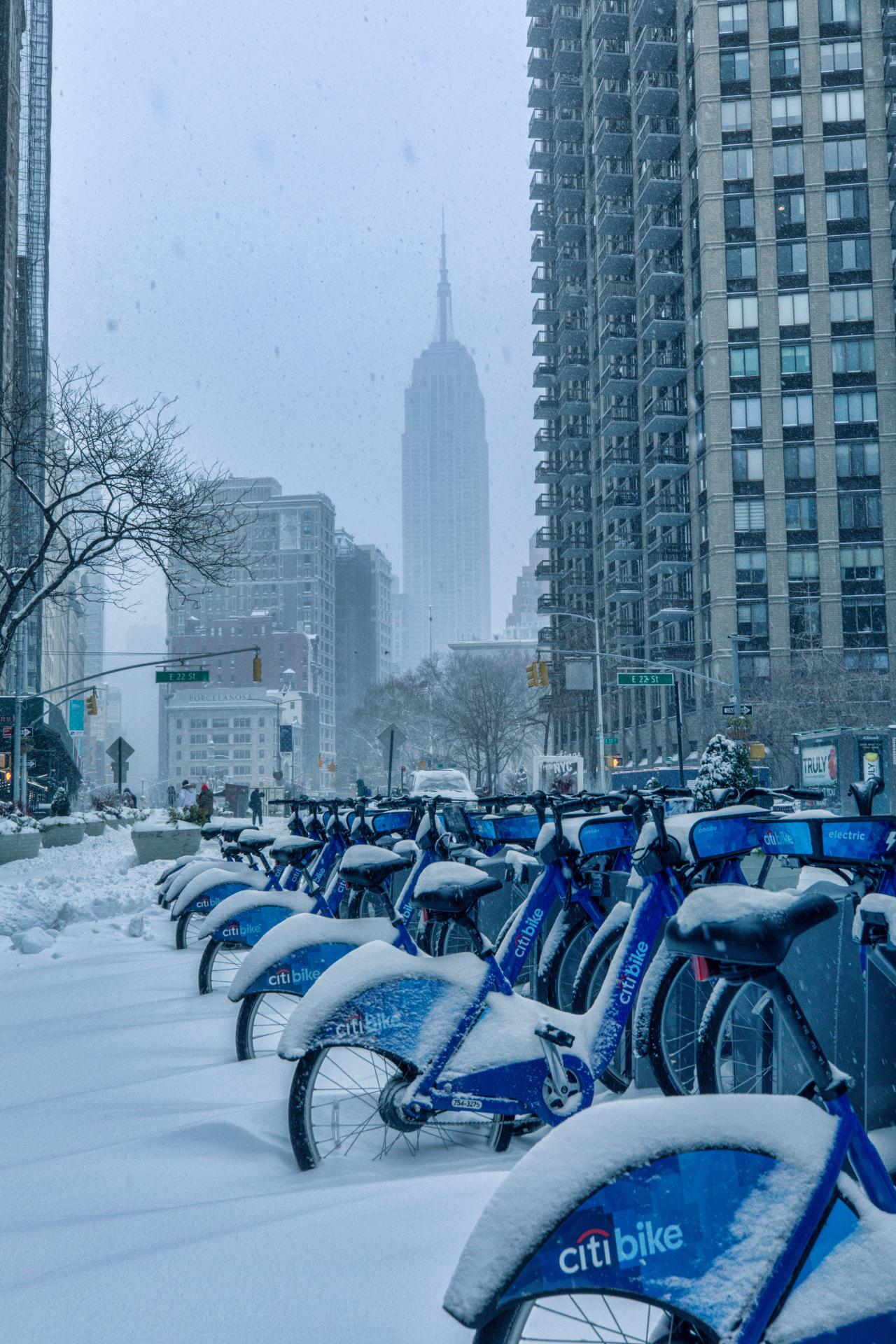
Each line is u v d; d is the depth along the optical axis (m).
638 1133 2.08
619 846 4.88
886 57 61.59
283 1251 3.20
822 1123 2.18
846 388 60.47
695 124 63.59
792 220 61.34
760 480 60.50
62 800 37.06
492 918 6.82
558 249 92.38
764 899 2.23
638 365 73.81
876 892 3.63
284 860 6.95
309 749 178.25
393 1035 4.00
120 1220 3.61
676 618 65.19
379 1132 4.46
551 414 95.94
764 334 60.94
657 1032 4.29
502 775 93.00
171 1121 4.79
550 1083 4.01
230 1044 6.23
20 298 88.06
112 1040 6.52
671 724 65.25
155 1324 2.81
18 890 13.27
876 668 57.09
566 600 96.19
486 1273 1.97
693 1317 2.00
